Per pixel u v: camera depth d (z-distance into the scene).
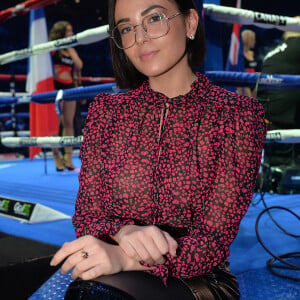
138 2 0.85
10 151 7.94
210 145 0.85
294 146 2.96
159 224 0.87
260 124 0.88
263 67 2.91
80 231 0.86
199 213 0.86
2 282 1.25
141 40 0.86
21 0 10.01
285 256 1.44
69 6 10.93
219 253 0.79
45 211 2.04
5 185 3.46
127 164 0.87
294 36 2.81
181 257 0.76
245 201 0.85
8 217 2.15
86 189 0.93
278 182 2.88
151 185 0.85
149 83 0.96
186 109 0.88
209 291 0.76
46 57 4.02
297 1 10.26
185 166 0.84
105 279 0.71
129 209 0.87
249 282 1.22
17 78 4.84
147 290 0.70
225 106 0.87
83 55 11.21
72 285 0.72
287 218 2.07
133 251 0.72
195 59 0.94
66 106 4.17
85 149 0.94
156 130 0.87
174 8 0.86
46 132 4.07
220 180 0.84
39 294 0.97
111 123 0.91
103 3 11.00
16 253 1.37
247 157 0.85
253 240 1.68
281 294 1.13
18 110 8.27
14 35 10.87
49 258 1.36
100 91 2.33
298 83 2.10
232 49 3.09
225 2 6.68
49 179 3.86
